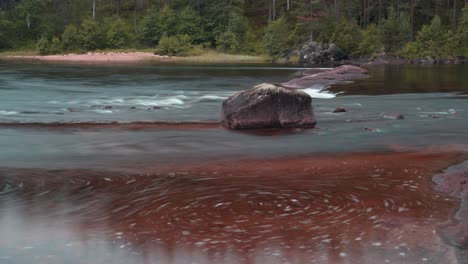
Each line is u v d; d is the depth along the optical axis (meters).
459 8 103.25
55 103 22.58
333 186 8.85
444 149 12.44
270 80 36.69
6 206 7.77
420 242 6.22
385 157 11.46
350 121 17.25
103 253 5.96
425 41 76.69
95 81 35.28
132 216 7.29
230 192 8.48
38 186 8.92
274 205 7.77
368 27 88.88
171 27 99.44
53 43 91.88
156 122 17.19
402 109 20.53
